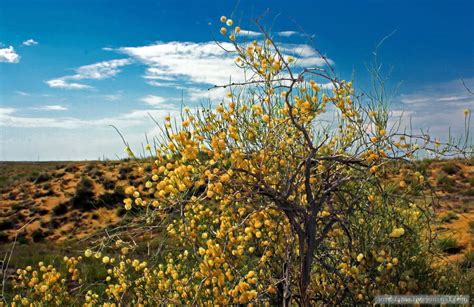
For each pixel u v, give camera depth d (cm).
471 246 747
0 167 3481
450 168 1554
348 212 377
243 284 323
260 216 361
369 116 408
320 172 357
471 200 1176
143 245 758
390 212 407
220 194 324
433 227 492
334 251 430
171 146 347
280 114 413
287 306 362
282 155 374
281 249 386
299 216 346
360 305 392
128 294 459
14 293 593
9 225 1878
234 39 387
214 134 380
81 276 750
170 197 334
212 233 402
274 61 386
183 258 427
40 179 2391
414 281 410
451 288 454
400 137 375
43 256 1152
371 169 347
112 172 2275
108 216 1853
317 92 387
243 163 338
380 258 382
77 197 2002
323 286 408
